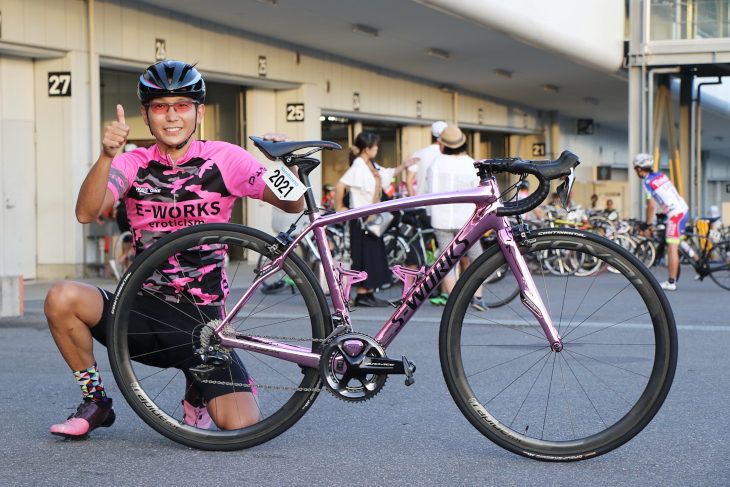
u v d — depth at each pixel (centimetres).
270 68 1547
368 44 1627
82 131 1188
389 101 1948
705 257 1015
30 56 1164
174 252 308
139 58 1267
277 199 313
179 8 1305
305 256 377
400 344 571
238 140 1581
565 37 1709
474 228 304
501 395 378
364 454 307
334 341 299
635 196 1559
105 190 300
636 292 298
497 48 1695
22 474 280
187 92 308
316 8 1323
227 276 331
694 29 1519
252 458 301
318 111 1691
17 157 1167
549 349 366
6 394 411
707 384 434
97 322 318
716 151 4459
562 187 297
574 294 350
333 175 1798
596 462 298
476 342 358
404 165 857
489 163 299
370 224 764
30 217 1184
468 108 2328
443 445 320
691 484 272
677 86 2286
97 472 283
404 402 394
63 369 482
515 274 309
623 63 1864
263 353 307
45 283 1155
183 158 317
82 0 1184
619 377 402
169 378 426
